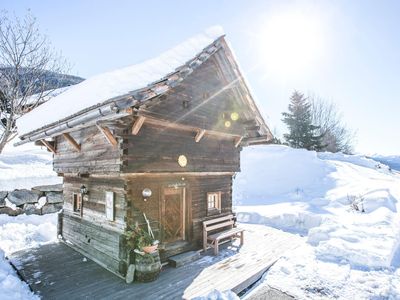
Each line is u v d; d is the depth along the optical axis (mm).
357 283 6094
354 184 16844
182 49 7113
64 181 9906
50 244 9227
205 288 5801
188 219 8109
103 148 6930
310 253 7973
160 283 6062
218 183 9453
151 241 6273
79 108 6168
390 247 7664
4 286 5703
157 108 6547
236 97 9273
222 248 8578
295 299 5426
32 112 10742
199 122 7875
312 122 41906
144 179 6883
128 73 6824
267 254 7977
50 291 5734
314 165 20531
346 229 9203
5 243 8984
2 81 14742
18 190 11344
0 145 14125
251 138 10406
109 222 7086
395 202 12773
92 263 7387
